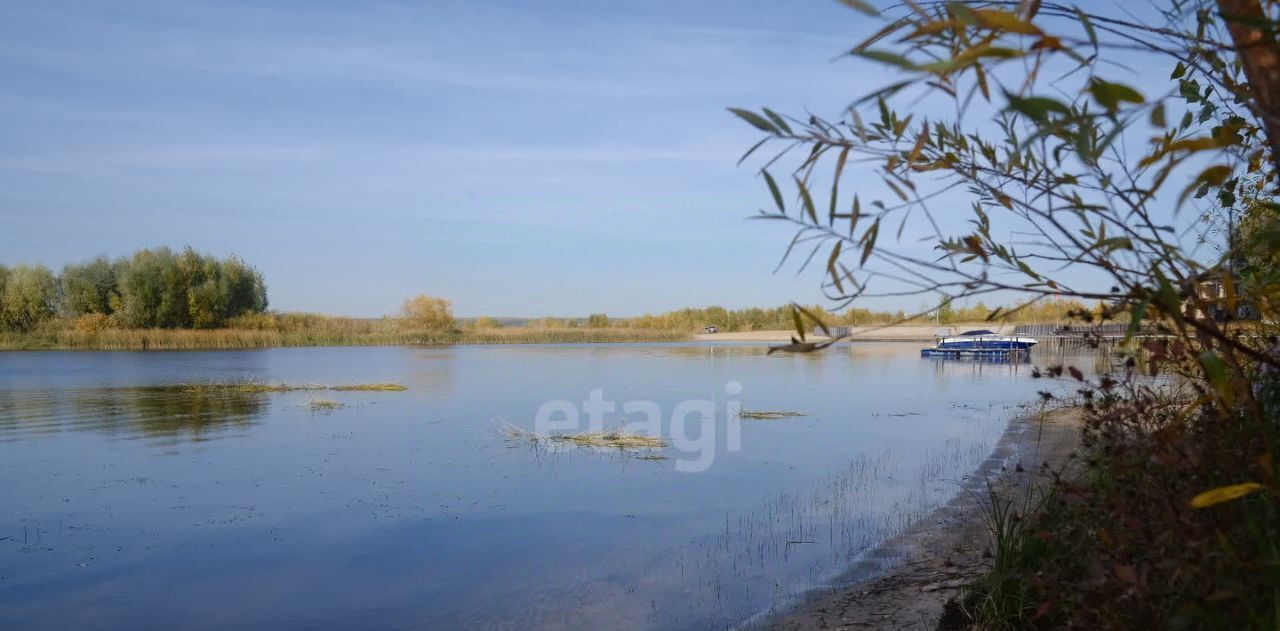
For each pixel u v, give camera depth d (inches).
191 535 319.3
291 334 2233.0
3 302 2022.6
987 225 84.1
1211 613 86.0
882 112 75.6
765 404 786.8
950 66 46.2
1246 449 87.3
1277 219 80.8
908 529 301.4
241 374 1184.2
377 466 457.7
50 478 423.5
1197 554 91.0
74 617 236.5
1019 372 1239.5
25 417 671.8
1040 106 45.8
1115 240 63.1
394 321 2551.7
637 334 2755.9
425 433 585.3
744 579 255.1
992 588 167.2
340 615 235.5
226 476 429.4
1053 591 125.6
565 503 367.9
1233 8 57.5
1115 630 102.0
